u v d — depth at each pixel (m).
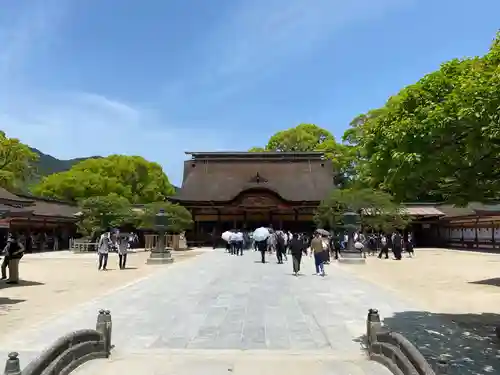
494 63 8.47
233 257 37.03
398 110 9.44
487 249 47.31
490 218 45.72
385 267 28.25
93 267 28.11
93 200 46.31
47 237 49.16
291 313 12.96
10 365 5.47
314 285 18.98
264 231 31.08
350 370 7.70
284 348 9.35
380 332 8.52
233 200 62.16
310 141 79.62
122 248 27.02
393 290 17.75
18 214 43.25
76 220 52.00
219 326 11.32
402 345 7.21
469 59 9.27
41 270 26.17
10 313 13.05
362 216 40.62
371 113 61.38
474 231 50.75
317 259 23.06
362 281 20.53
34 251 46.34
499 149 7.92
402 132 8.42
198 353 8.88
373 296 16.12
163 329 10.98
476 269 26.98
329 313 12.99
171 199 63.41
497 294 16.78
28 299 15.59
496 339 10.07
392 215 40.56
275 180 69.62
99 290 17.80
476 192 9.31
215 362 8.15
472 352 9.08
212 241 58.69
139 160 71.06
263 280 20.70
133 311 13.24
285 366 7.93
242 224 63.16
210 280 20.77
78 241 46.06
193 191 67.94
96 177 61.69
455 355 8.88
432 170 8.85
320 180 69.25
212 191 67.75
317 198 65.62
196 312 13.08
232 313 12.94
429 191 9.86
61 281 20.83
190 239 61.69
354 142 64.50
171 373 7.46
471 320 12.10
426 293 17.00
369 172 10.32
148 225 48.34
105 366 7.82
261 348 9.35
